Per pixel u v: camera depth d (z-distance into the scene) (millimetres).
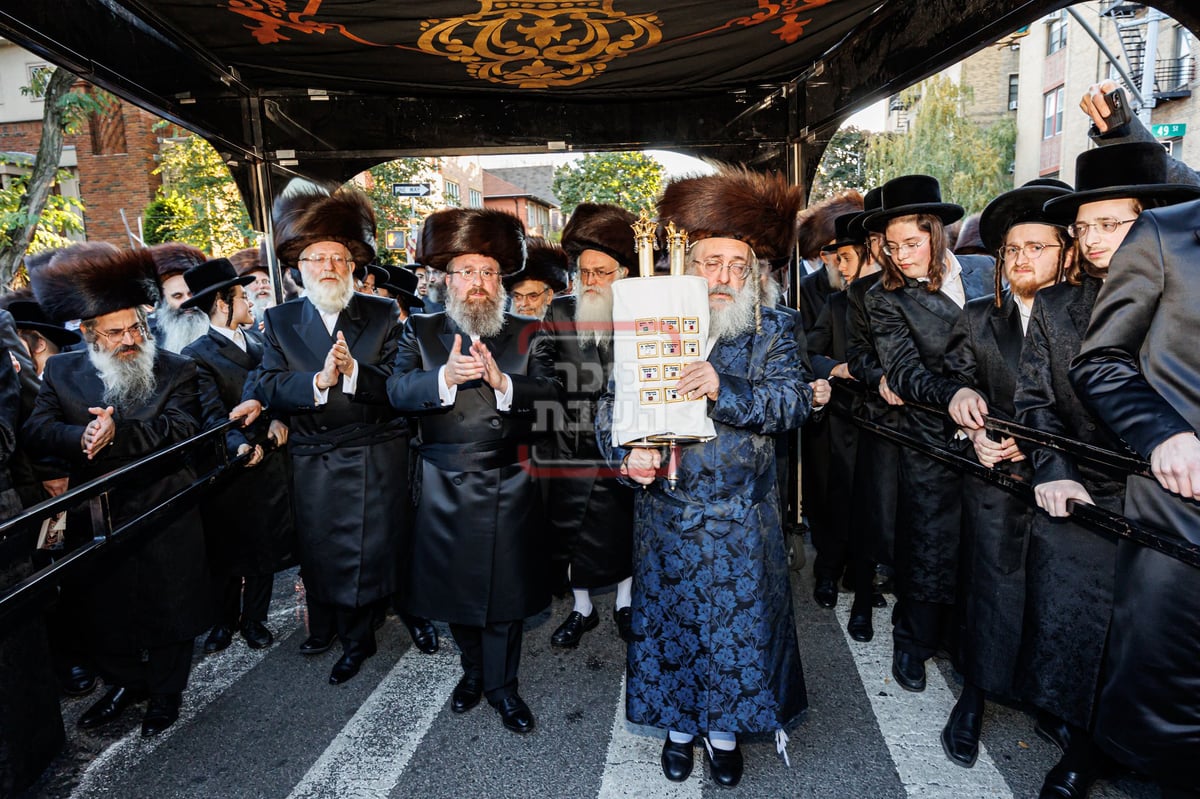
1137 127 2551
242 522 3693
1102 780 2504
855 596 3801
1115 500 2287
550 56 4184
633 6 3504
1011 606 2592
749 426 2367
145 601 2939
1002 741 2826
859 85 4180
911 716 3029
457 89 4848
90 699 3479
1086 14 23172
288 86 4793
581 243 3584
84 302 2883
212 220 14328
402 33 3793
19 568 2559
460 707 3168
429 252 3014
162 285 4238
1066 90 24859
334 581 3355
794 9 3674
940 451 2828
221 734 3053
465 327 3037
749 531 2461
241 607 4078
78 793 2684
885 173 29469
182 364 3271
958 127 28547
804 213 4973
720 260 2455
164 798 2639
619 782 2664
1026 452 2389
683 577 2484
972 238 4523
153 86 3543
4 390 2709
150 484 3008
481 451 2914
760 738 2898
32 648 2582
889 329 3199
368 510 3371
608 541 3713
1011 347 2697
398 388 2945
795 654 2617
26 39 2672
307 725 3109
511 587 2918
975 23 3129
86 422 3031
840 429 4059
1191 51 17938
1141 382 1855
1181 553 1662
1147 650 1861
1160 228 1833
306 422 3377
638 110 5191
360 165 5152
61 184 17062
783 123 5191
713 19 3738
